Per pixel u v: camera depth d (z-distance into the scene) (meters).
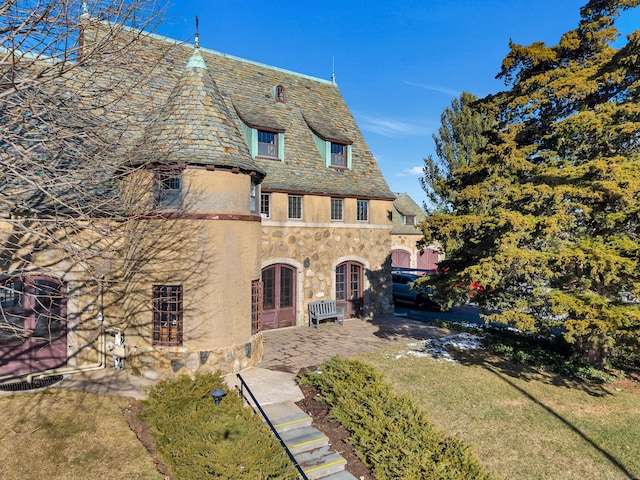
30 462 6.45
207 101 10.94
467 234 11.55
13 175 7.08
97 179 8.15
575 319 9.45
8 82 6.95
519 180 11.37
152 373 10.12
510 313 9.87
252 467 5.96
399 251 34.78
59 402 8.60
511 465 7.31
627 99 10.41
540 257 9.29
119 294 10.87
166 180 10.37
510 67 11.96
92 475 6.22
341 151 18.88
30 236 9.69
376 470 6.65
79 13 7.14
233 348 10.57
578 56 11.86
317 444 7.43
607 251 9.35
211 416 7.64
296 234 16.36
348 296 18.39
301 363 11.77
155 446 6.93
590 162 9.41
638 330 8.83
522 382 11.09
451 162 25.94
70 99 7.66
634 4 10.78
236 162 10.58
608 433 8.44
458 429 8.50
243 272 10.90
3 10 6.50
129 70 8.48
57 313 10.71
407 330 16.48
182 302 10.15
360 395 8.73
